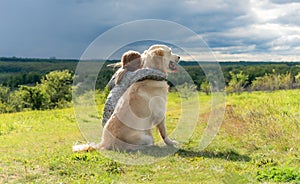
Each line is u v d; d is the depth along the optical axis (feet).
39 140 33.01
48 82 82.99
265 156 24.43
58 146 29.66
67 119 47.21
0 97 86.02
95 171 21.81
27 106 82.48
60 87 82.53
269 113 38.88
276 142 27.09
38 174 21.57
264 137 28.45
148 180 20.56
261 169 21.74
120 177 21.02
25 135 36.37
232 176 20.16
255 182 19.40
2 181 20.62
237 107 43.65
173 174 21.34
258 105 44.88
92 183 19.79
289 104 44.73
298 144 26.66
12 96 85.61
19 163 24.30
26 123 45.37
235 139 28.48
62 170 21.91
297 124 32.04
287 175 19.80
